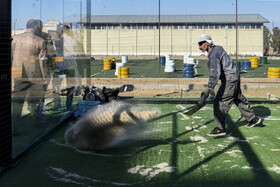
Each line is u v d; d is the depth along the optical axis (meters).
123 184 3.86
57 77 7.07
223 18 65.19
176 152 5.05
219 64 5.77
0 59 4.12
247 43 63.66
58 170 4.31
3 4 4.21
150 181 3.94
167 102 9.35
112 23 63.56
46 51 6.55
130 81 16.38
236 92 5.89
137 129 5.80
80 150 5.16
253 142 5.62
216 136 6.00
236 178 4.03
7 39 4.29
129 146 5.35
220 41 63.91
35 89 6.00
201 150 5.16
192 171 4.26
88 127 5.05
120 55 61.62
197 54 63.53
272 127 6.66
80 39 8.06
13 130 5.09
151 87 13.76
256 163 4.58
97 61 38.72
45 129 6.08
